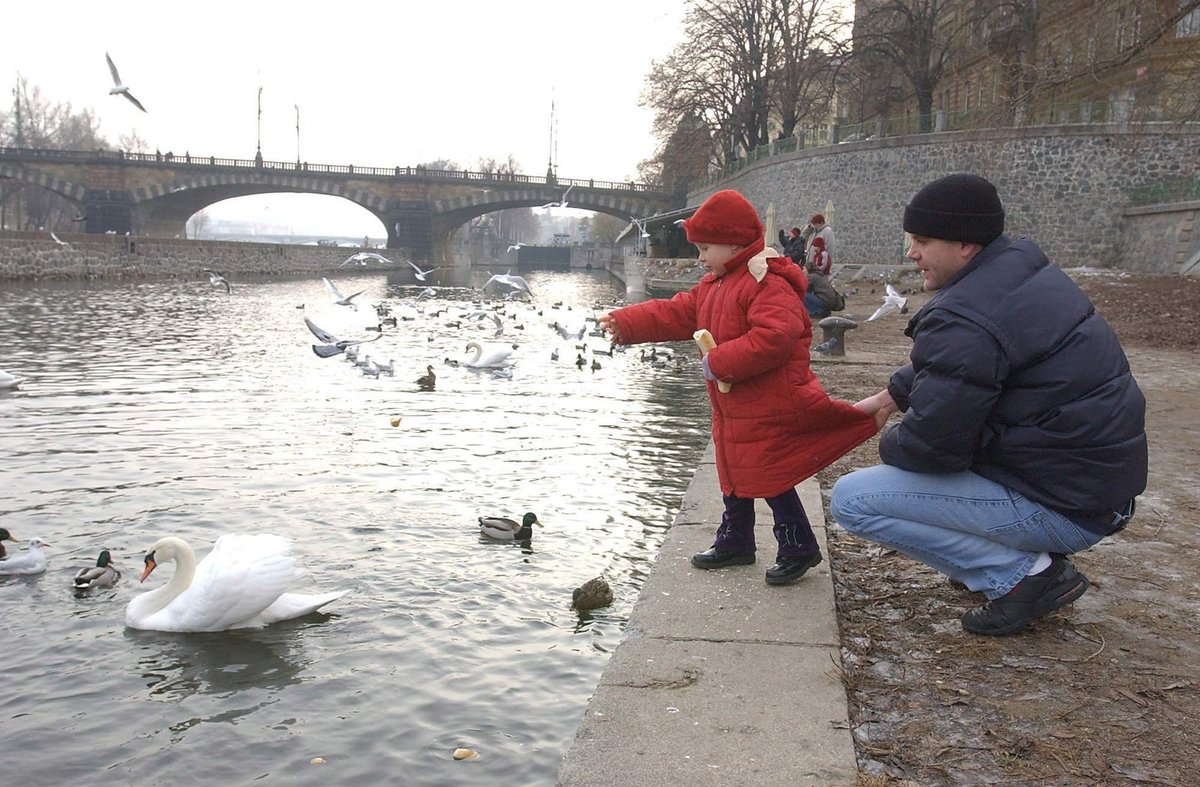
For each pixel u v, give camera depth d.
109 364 18.33
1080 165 37.59
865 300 31.31
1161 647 3.89
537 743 4.88
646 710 3.33
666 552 5.05
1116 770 2.98
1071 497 3.60
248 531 8.18
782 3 55.41
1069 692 3.50
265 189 98.88
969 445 3.61
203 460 10.57
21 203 113.06
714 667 3.66
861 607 4.40
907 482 3.87
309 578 7.12
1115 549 5.22
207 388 15.67
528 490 9.66
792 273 4.37
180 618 6.25
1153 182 36.53
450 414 13.86
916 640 4.00
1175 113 21.12
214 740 4.93
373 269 89.75
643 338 4.92
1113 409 3.51
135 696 5.43
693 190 85.19
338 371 18.12
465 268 114.62
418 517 8.65
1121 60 20.17
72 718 5.17
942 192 3.64
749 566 4.80
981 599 4.44
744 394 4.38
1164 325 19.58
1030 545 3.80
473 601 6.75
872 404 4.29
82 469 10.06
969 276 3.62
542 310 36.59
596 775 2.93
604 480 10.11
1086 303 3.60
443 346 23.83
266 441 11.65
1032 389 3.55
